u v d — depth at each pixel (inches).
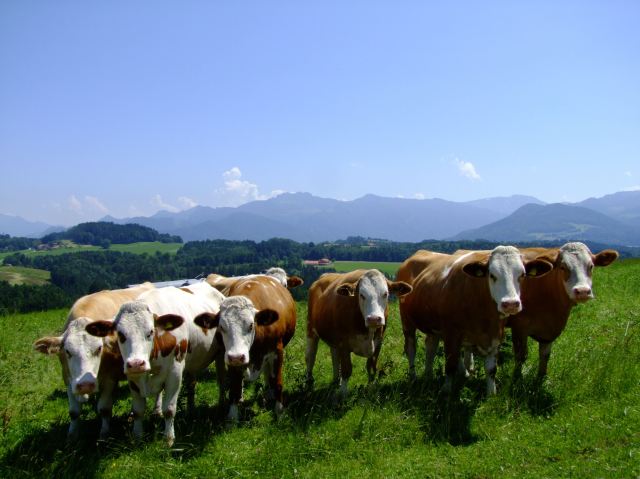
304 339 298.0
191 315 195.2
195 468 156.1
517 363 196.4
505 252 184.9
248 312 180.5
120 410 201.9
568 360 209.6
